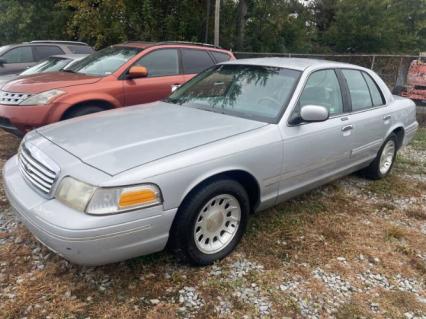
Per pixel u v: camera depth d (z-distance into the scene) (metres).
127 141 2.88
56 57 8.42
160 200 2.57
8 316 2.46
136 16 14.51
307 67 3.87
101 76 5.67
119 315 2.53
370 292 2.92
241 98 3.74
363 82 4.62
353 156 4.32
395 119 4.95
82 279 2.84
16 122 5.11
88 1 15.18
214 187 2.88
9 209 3.86
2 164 5.20
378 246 3.56
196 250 2.92
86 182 2.44
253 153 3.09
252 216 3.90
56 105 5.12
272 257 3.26
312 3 26.72
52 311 2.53
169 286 2.81
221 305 2.67
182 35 14.98
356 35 24.69
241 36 17.33
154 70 6.17
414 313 2.73
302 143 3.51
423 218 4.20
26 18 18.05
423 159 6.38
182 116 3.52
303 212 4.10
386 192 4.82
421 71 9.28
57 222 2.39
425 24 27.31
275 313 2.63
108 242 2.41
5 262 3.00
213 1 15.31
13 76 8.29
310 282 2.97
